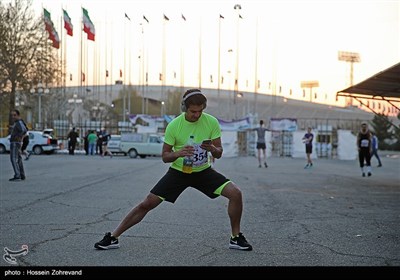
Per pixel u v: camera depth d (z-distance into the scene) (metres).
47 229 6.55
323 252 5.36
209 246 5.61
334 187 12.79
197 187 5.37
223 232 6.47
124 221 5.39
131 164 22.91
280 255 5.21
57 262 4.81
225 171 18.83
